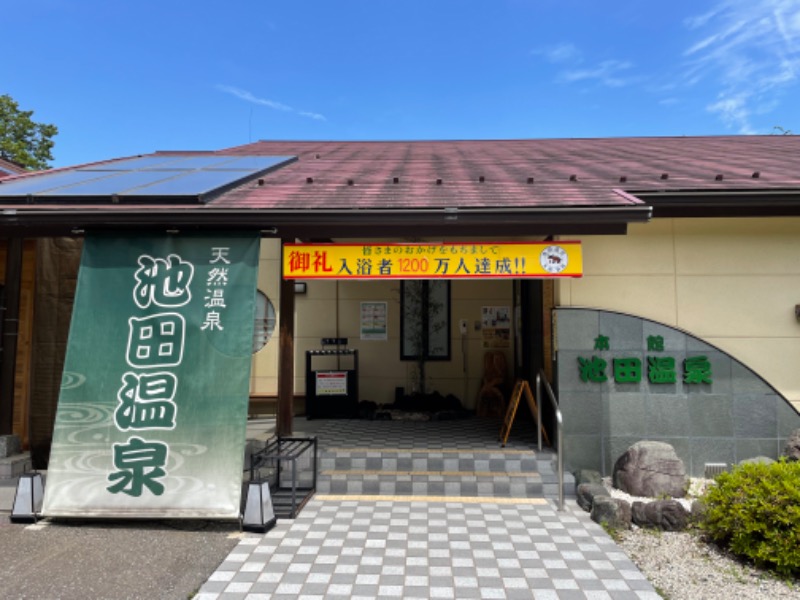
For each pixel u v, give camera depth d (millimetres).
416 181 7273
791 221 6609
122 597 3789
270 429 8281
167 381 5355
